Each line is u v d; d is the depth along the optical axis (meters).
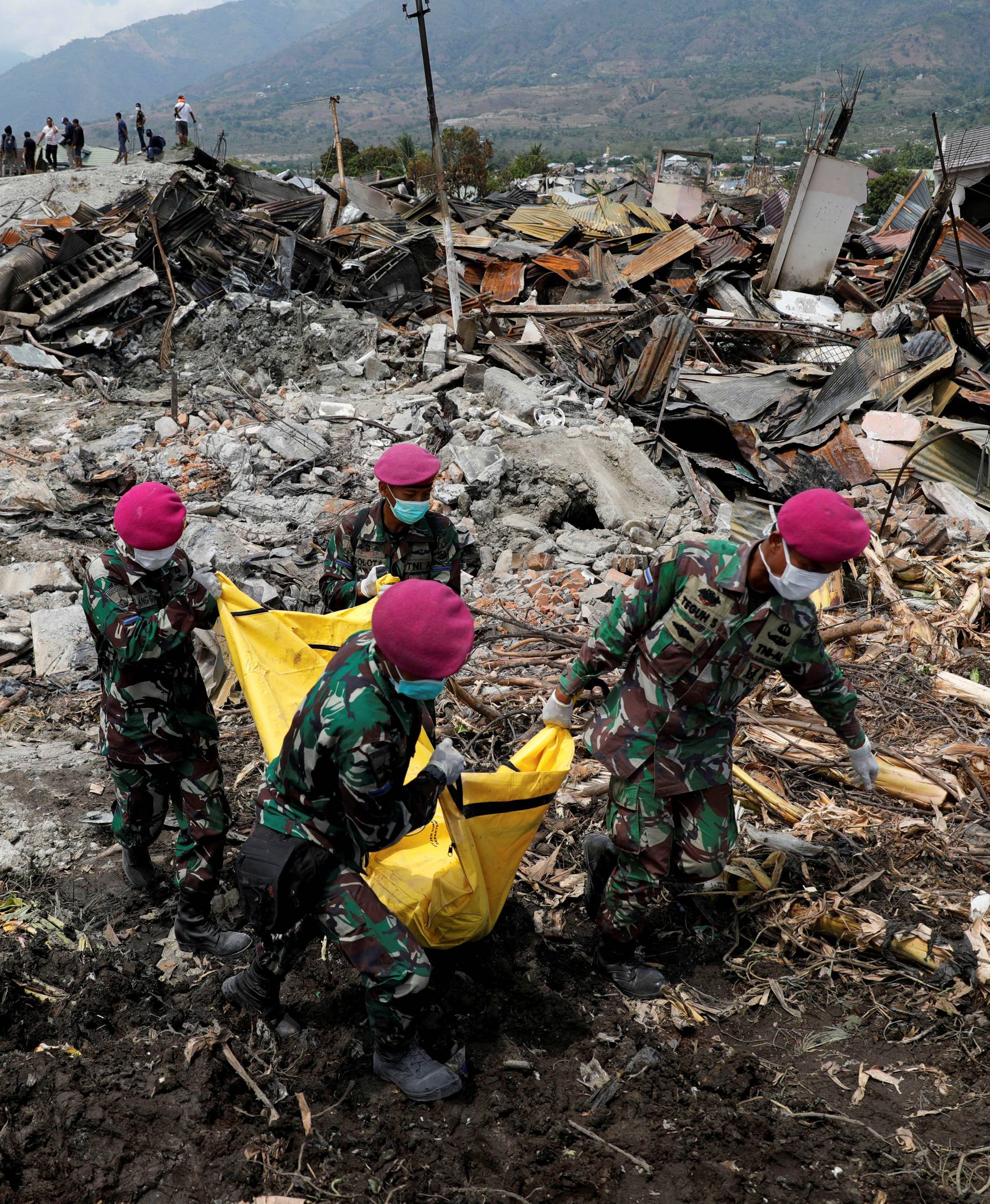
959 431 8.34
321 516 8.62
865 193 17.23
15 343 12.83
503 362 12.77
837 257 17.98
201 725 3.44
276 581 7.16
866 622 6.34
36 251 14.34
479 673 5.70
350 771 2.60
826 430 11.13
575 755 4.88
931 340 12.16
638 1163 2.83
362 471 9.66
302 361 12.85
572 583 7.51
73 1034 3.16
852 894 3.84
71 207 21.50
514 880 3.79
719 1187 2.76
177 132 26.58
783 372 13.09
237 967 3.52
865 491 10.20
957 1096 3.05
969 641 6.45
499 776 3.16
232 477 9.55
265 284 13.50
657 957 3.68
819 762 4.64
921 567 7.50
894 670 5.77
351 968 3.52
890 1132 2.94
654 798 3.14
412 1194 2.73
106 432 10.66
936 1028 3.31
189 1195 2.72
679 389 12.14
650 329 12.80
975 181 25.03
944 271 15.85
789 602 2.92
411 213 21.83
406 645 2.44
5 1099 2.90
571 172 44.62
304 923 2.99
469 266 17.67
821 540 2.62
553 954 3.63
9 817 4.27
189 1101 2.96
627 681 3.20
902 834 4.22
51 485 8.86
